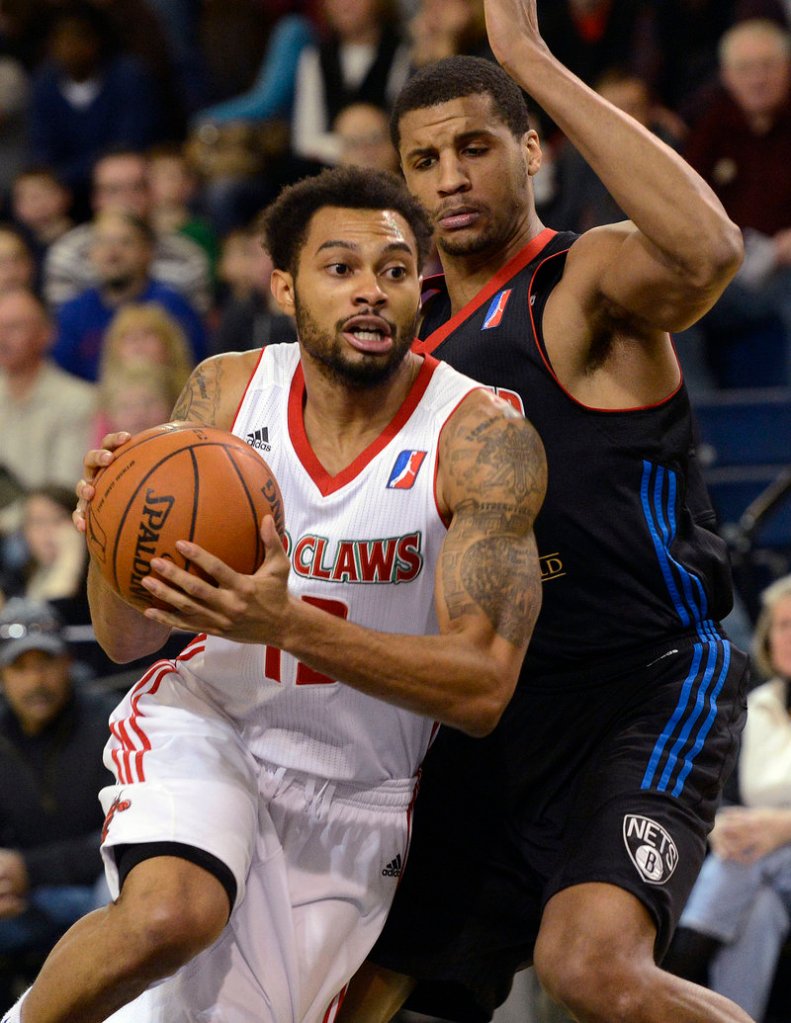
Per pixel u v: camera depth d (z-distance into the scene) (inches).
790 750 634.2
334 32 1079.0
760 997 599.5
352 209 352.2
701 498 421.7
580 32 1010.1
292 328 892.0
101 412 813.2
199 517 329.7
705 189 373.7
